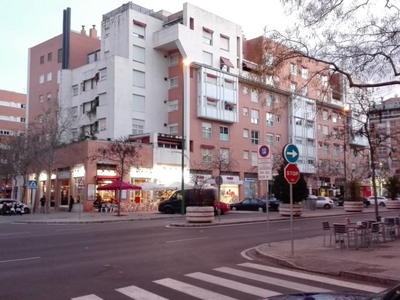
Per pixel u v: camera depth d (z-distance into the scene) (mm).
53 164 41906
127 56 47188
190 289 8617
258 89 13836
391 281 9195
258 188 54219
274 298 4379
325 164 58281
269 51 13305
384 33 12359
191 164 47250
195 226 24078
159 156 44062
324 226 15625
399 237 17672
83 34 61375
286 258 12305
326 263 11461
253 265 11695
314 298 4215
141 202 42406
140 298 7844
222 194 49969
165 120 49844
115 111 45156
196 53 49156
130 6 50969
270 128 56312
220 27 52188
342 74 13453
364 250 14102
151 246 15375
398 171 43000
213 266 11453
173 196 36719
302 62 13609
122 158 34719
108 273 10281
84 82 50156
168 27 48594
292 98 13867
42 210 41562
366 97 25906
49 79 59406
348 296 4266
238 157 52062
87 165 39750
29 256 12938
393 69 12359
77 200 40969
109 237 18188
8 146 46281
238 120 52312
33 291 8383
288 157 13125
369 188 66188
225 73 50781
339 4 12211
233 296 8078
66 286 8836
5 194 58312
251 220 27688
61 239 17469
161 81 49844
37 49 61656
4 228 23734
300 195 31562
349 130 25109
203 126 49125
